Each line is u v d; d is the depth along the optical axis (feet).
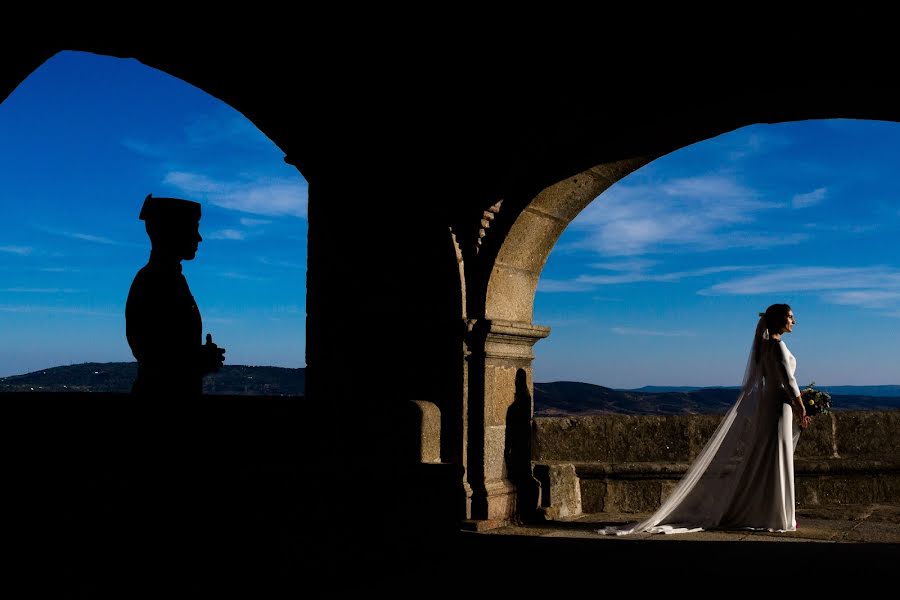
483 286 25.67
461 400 25.35
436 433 14.83
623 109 24.00
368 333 26.76
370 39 23.94
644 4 21.80
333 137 26.43
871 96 22.82
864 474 30.68
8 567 9.13
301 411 12.79
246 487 10.89
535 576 17.21
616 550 20.95
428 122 25.58
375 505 12.43
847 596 15.74
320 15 23.24
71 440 10.03
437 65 24.45
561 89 24.07
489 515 24.94
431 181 26.08
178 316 13.19
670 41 22.45
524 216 25.44
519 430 27.22
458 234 25.81
